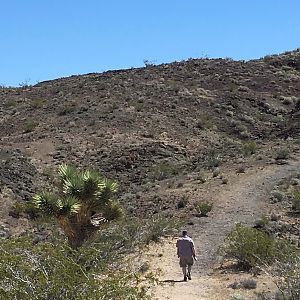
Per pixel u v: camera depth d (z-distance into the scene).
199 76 80.75
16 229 27.39
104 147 50.50
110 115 59.94
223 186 34.78
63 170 19.62
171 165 45.88
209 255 21.12
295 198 28.44
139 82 76.69
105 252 14.37
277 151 44.69
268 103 69.69
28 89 81.88
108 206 19.02
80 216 18.36
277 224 25.05
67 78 90.12
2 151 47.00
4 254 8.05
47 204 17.97
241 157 44.84
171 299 14.47
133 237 22.25
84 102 66.19
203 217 28.39
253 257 18.09
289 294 11.57
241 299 14.07
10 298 7.62
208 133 57.81
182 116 62.03
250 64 88.31
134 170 46.09
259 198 31.05
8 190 34.94
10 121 61.34
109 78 81.88
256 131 60.19
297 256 13.50
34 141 52.50
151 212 30.55
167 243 23.50
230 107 66.25
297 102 70.06
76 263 8.43
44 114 62.81
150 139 53.47
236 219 27.09
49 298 7.67
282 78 80.69
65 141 52.09
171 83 75.69
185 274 17.36
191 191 34.34
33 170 42.88
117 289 8.08
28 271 7.85
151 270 18.08
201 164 44.53
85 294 7.80
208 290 15.86
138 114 60.78
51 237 19.39
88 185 18.39
